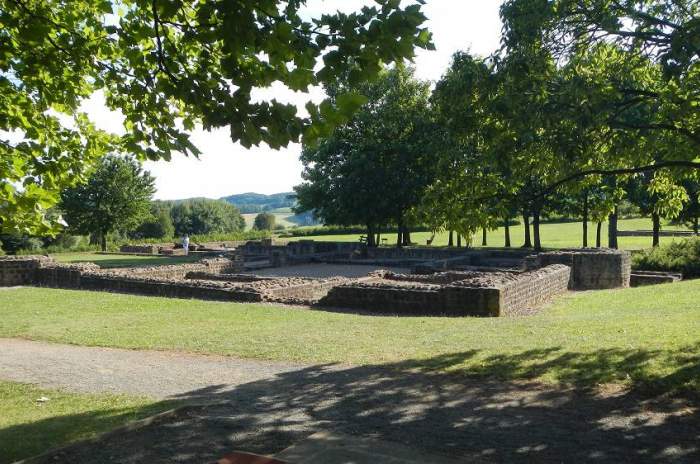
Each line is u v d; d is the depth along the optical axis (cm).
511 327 1273
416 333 1265
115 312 1667
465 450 580
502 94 997
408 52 445
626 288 2284
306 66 449
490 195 1058
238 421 679
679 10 1011
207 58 511
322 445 588
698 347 927
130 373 973
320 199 4566
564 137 928
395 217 4347
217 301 1914
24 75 641
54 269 2488
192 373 966
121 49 626
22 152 658
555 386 803
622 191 1187
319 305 1848
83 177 759
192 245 5541
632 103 973
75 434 634
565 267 2362
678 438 607
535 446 592
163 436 624
